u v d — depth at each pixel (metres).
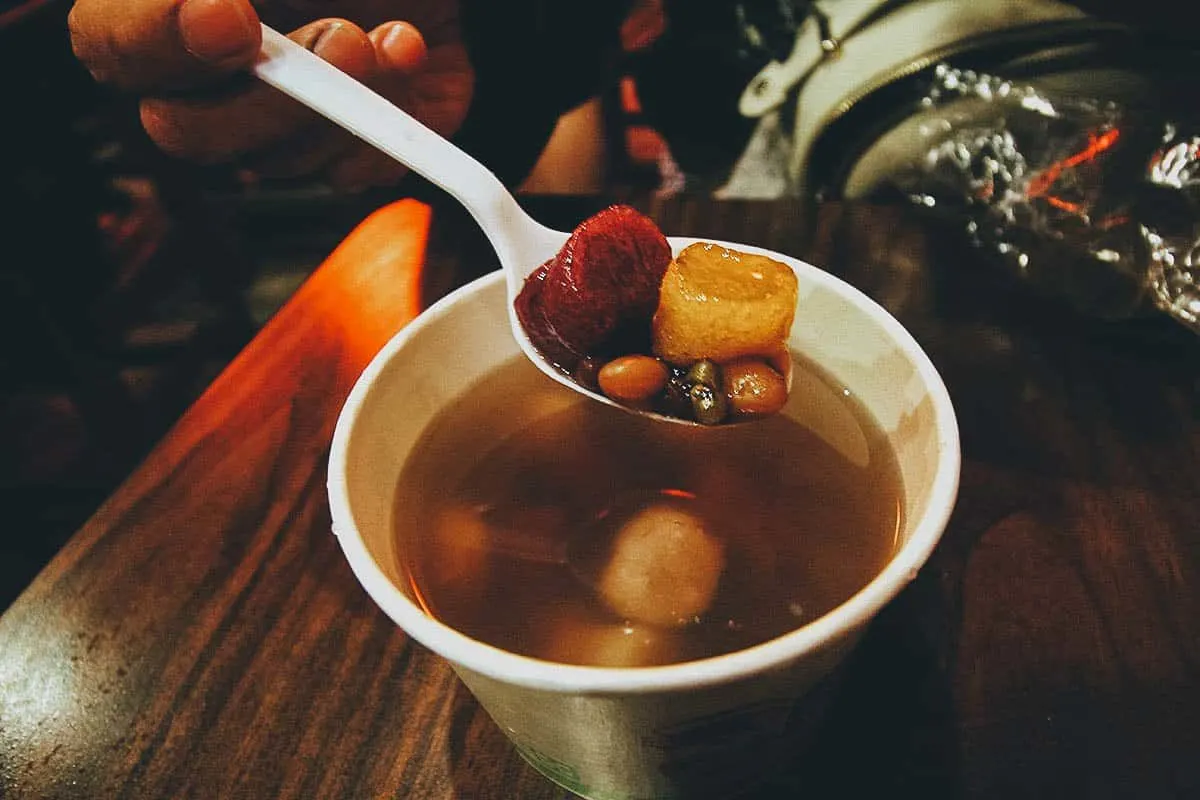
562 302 0.15
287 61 0.17
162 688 0.15
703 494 0.16
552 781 0.13
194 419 0.20
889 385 0.15
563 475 0.16
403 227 0.26
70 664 0.15
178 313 0.49
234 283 0.46
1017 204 0.24
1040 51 0.26
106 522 0.18
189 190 0.43
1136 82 0.25
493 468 0.16
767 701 0.11
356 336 0.22
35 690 0.15
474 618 0.13
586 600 0.14
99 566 0.17
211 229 0.45
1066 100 0.25
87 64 0.20
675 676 0.10
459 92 0.29
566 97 0.35
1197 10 0.24
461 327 0.16
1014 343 0.21
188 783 0.14
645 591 0.14
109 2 0.18
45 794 0.14
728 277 0.15
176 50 0.18
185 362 0.43
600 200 0.26
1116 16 0.25
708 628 0.13
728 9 0.36
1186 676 0.14
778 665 0.10
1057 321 0.21
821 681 0.12
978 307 0.22
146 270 0.45
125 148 0.41
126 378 0.43
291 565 0.17
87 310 0.43
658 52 0.38
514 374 0.18
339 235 0.54
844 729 0.14
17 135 0.38
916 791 0.13
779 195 0.35
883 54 0.29
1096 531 0.16
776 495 0.15
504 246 0.17
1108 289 0.21
